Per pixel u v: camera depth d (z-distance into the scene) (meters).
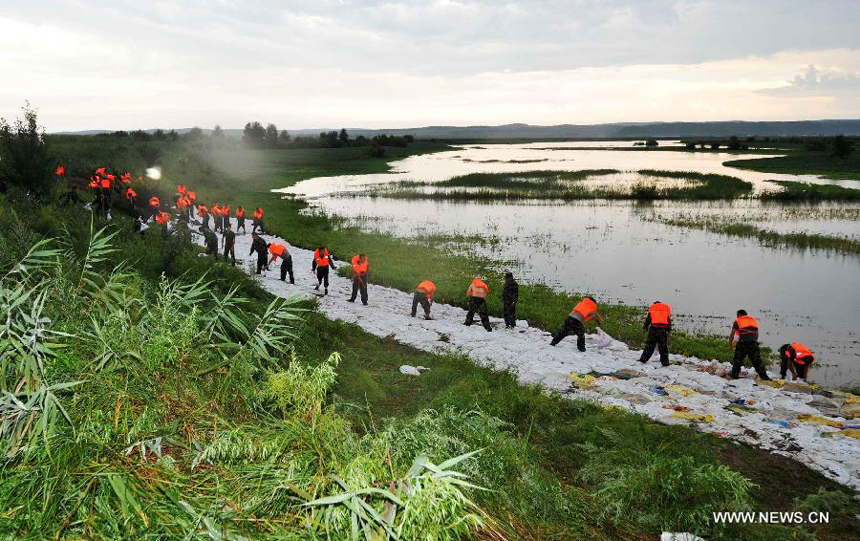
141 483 2.44
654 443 7.57
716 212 43.66
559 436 7.73
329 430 3.16
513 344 14.41
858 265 25.25
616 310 18.22
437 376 10.10
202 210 30.14
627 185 63.81
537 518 3.87
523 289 20.89
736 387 11.39
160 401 3.14
